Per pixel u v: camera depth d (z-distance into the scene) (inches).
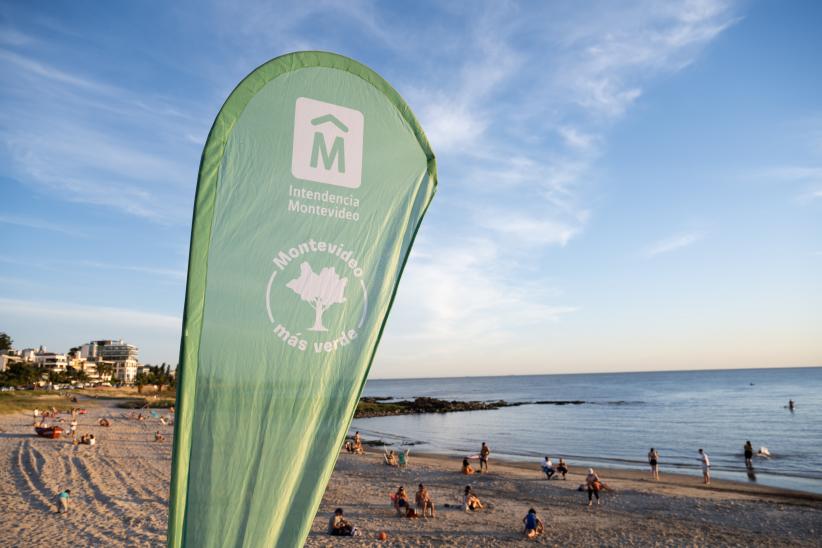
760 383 5565.9
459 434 2032.5
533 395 5036.9
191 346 137.6
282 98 154.9
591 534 627.8
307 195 154.9
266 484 141.1
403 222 167.2
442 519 695.1
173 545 130.3
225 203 145.3
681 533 631.2
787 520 688.4
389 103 169.0
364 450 1550.2
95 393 4052.7
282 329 148.1
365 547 571.8
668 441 1651.1
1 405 2310.5
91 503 711.1
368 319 159.6
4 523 612.4
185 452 134.3
